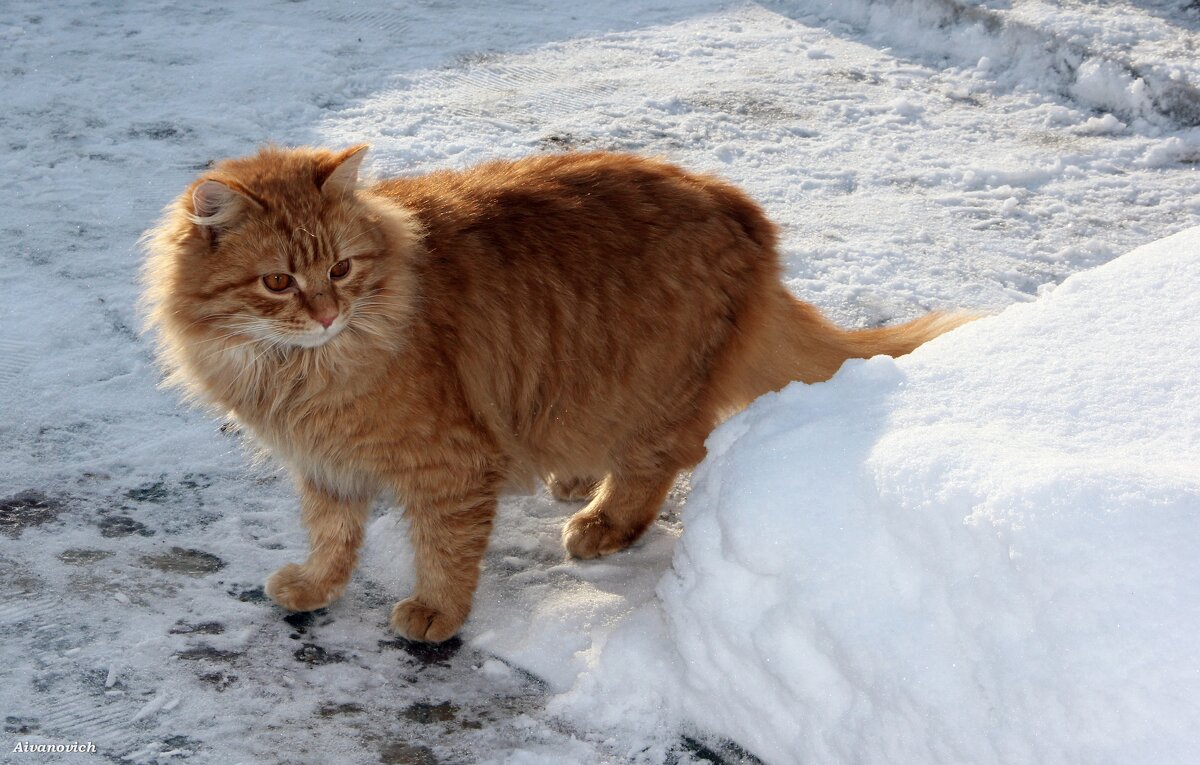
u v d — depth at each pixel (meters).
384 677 3.66
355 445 3.66
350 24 9.92
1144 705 2.47
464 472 3.74
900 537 2.99
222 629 3.82
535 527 4.57
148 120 7.82
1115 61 8.57
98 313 5.67
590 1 10.80
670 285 3.99
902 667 2.87
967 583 2.82
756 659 3.21
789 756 3.19
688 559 3.48
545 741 3.40
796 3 10.80
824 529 3.11
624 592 4.09
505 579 4.20
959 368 3.52
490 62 9.15
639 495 4.32
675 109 8.35
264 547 4.29
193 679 3.56
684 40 9.80
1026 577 2.71
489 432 3.82
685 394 4.14
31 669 3.54
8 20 9.62
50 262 6.08
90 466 4.65
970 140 8.05
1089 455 3.05
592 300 3.92
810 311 4.43
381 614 4.01
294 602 3.92
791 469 3.28
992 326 3.71
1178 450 3.04
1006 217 7.03
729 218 4.15
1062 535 2.69
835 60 9.43
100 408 5.02
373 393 3.55
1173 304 3.59
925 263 6.45
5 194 6.77
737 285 4.11
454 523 3.80
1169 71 8.34
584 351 3.94
